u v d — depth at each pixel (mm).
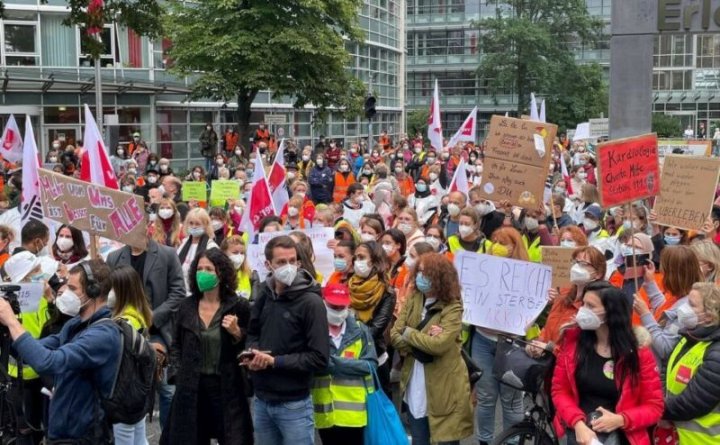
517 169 9688
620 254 8281
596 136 30219
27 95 30312
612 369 4949
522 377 5676
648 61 15438
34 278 6621
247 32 27734
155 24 17531
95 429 5074
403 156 27656
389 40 57594
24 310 6320
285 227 10961
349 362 6000
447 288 6102
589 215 10906
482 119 71938
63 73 31109
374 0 54156
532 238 9836
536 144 9539
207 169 29938
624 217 8945
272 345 5680
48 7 31438
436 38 72438
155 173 18078
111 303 5652
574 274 5988
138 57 34000
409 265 7227
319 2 28578
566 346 5137
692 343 5168
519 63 60062
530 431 5816
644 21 15312
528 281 6645
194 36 28219
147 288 7262
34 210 9711
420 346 6051
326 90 29516
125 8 17000
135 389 5125
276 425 5797
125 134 33719
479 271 6766
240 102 30219
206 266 5859
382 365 6770
